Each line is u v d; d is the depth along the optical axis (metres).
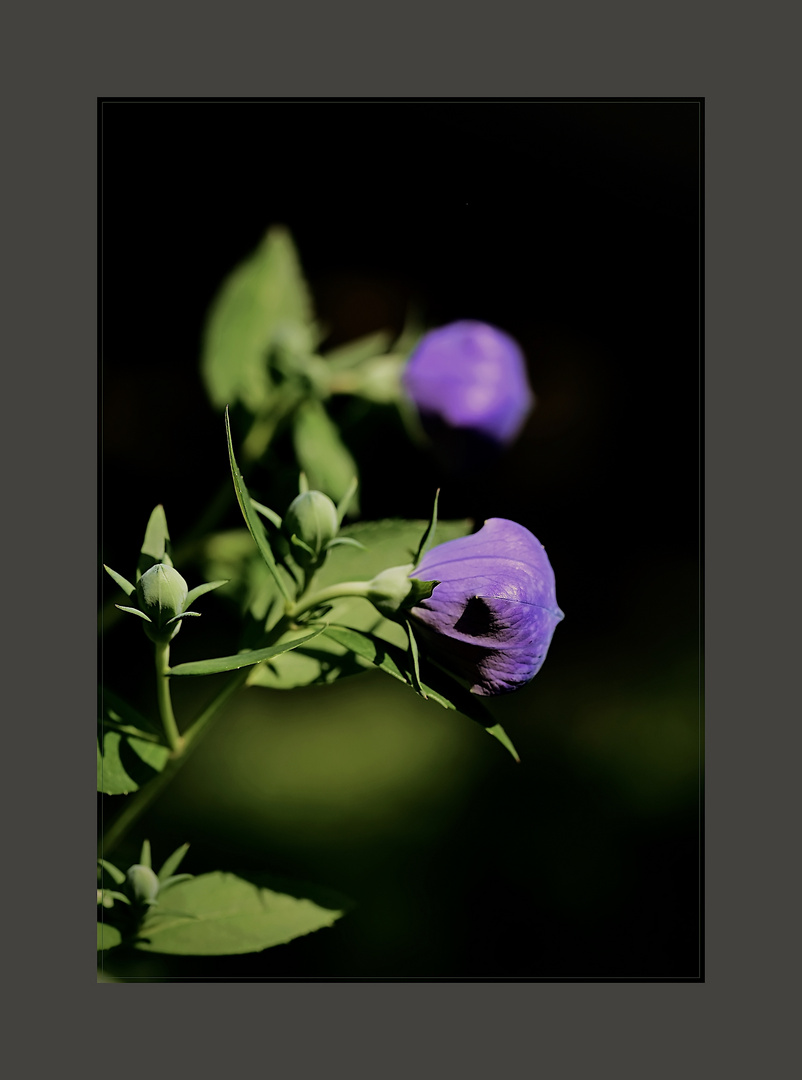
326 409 0.73
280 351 0.73
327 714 0.90
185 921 0.63
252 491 0.72
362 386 0.73
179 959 0.67
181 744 0.62
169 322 0.98
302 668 0.63
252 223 1.01
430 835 0.83
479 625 0.60
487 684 0.60
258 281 0.75
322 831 0.82
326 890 0.63
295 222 1.02
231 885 0.63
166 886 0.63
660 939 0.81
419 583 0.60
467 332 0.73
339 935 0.78
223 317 0.74
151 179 0.98
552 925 0.81
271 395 0.73
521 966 0.78
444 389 0.72
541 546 0.61
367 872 0.81
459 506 0.79
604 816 0.88
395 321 1.03
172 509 0.87
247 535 0.71
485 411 0.72
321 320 1.02
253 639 0.63
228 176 1.00
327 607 0.62
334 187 1.03
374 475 0.76
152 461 0.91
